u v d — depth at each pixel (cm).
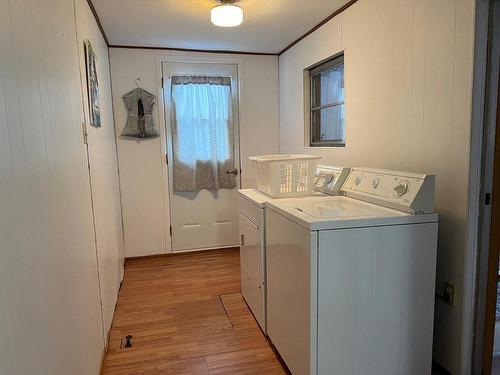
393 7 213
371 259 161
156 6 259
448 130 176
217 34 329
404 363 171
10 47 90
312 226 153
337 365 162
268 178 234
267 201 214
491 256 168
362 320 163
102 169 250
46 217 112
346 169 226
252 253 244
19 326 85
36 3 115
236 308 268
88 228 181
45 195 112
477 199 167
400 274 165
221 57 392
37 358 96
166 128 383
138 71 369
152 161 382
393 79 216
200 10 269
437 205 185
